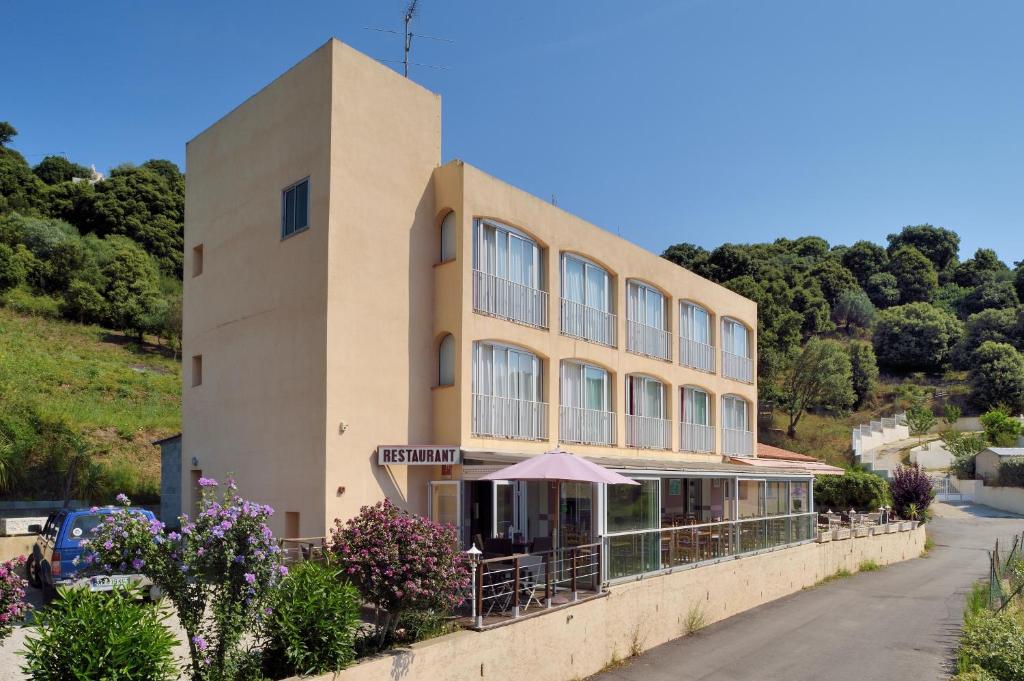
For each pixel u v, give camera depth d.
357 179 17.12
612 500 18.80
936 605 22.31
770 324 69.12
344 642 9.59
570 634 13.82
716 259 87.50
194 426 20.22
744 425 32.28
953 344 90.50
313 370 16.48
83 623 7.62
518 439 19.48
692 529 19.48
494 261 19.36
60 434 26.52
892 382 86.00
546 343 20.62
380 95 17.84
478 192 18.75
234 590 9.05
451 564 11.36
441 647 10.95
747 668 15.09
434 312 18.64
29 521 19.97
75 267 49.00
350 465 16.36
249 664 9.23
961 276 117.38
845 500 39.97
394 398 17.48
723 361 30.41
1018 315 87.12
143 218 63.38
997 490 52.44
